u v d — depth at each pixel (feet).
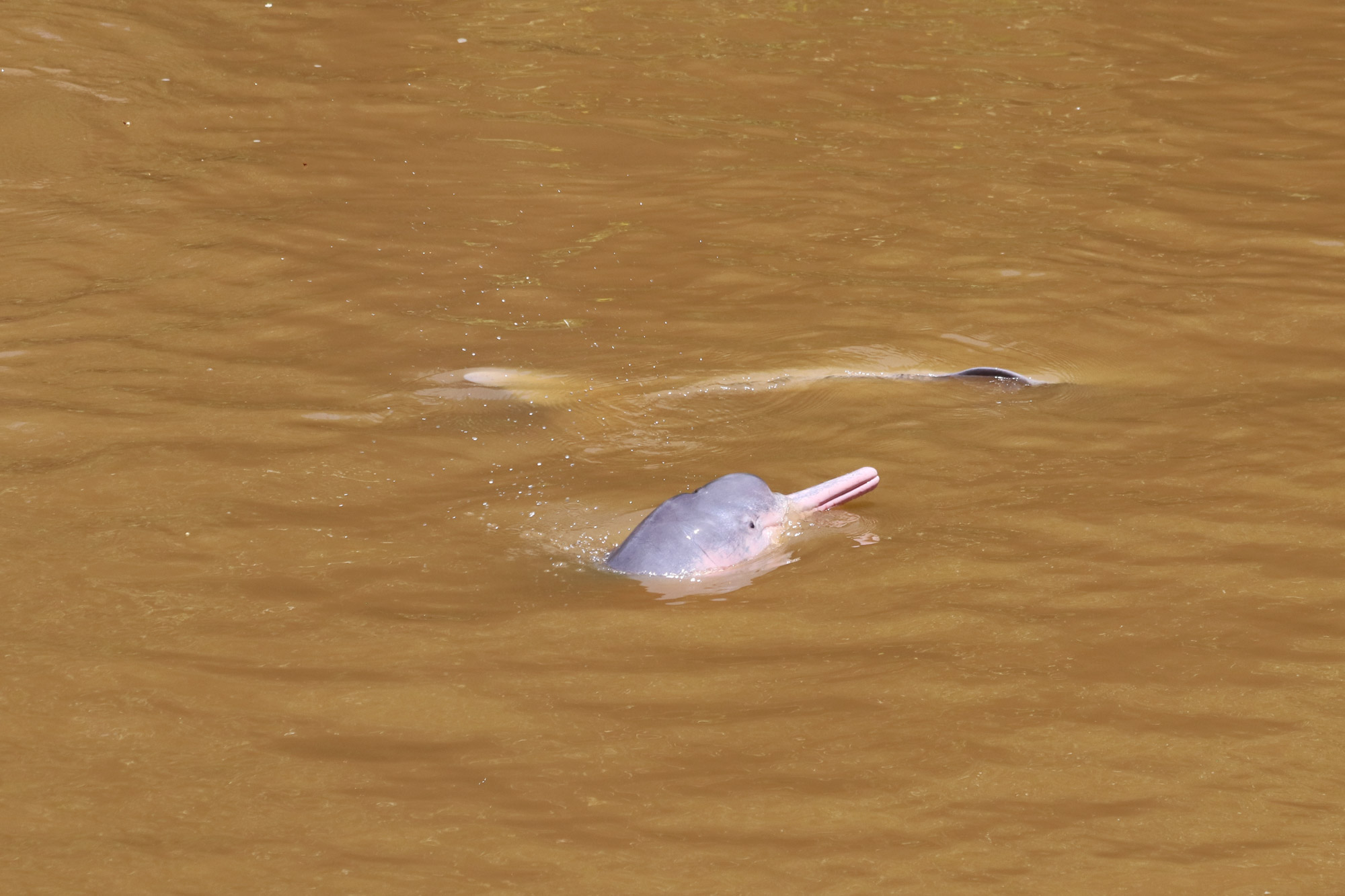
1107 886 40.04
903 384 85.61
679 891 40.16
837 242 115.03
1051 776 45.34
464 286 105.09
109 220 118.62
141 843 42.96
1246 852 41.39
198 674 52.95
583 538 65.41
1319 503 66.13
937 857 41.45
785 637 55.31
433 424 79.61
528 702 50.72
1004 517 65.92
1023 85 160.86
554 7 187.32
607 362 89.81
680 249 114.11
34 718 49.98
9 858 42.27
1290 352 89.71
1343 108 151.53
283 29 173.78
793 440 77.25
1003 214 121.29
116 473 72.13
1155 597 57.41
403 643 55.21
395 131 144.15
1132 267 107.65
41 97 145.28
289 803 44.78
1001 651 53.42
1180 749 46.68
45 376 86.53
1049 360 89.66
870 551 62.80
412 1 188.14
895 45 174.50
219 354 91.09
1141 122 147.64
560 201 125.90
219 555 63.31
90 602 58.80
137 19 169.07
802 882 40.45
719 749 47.42
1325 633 54.03
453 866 41.52
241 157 135.74
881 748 47.16
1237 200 124.16
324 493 70.23
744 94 156.87
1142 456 73.10
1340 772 45.24
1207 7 191.52
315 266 108.78
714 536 62.44
